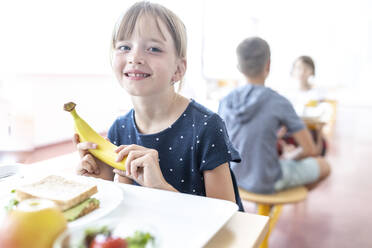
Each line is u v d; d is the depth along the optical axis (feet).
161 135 2.86
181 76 2.84
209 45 15.46
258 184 4.71
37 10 9.92
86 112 12.57
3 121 8.86
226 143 2.76
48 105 10.96
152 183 2.27
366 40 26.81
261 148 4.67
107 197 2.06
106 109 13.47
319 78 26.45
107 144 2.61
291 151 5.36
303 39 25.21
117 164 2.41
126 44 2.54
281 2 21.09
